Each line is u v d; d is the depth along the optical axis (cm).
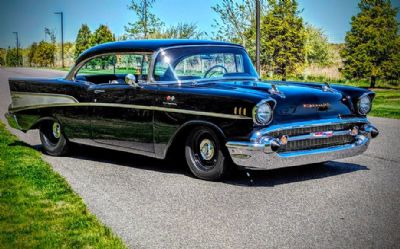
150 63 579
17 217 423
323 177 559
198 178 557
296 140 512
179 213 438
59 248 354
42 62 7412
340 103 555
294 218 419
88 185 536
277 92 512
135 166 629
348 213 429
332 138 545
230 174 543
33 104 697
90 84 634
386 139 812
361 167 609
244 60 647
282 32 2019
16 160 647
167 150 567
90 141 648
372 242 362
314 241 366
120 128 604
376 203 457
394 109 1280
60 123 675
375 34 2125
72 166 633
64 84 661
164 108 555
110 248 353
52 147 699
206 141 541
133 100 584
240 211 440
